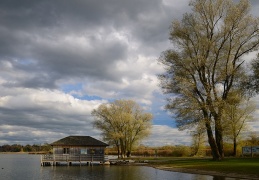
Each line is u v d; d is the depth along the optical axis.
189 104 50.28
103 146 78.19
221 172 40.75
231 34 50.84
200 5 51.25
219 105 49.06
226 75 50.91
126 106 96.12
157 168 57.12
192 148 97.50
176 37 52.44
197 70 51.94
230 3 50.53
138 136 96.44
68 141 77.75
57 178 45.31
